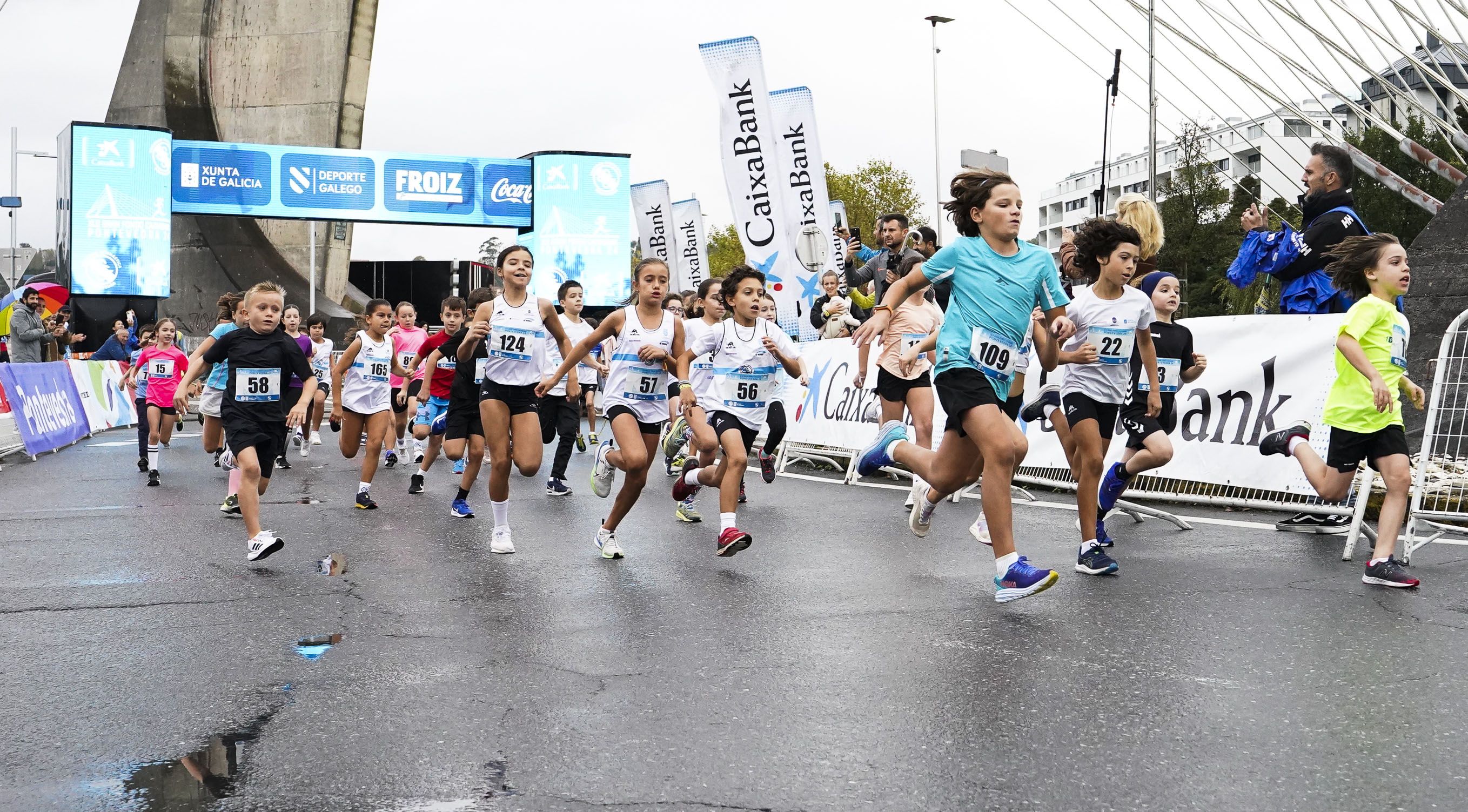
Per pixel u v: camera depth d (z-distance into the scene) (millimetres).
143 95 45219
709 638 4699
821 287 15234
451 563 6648
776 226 15117
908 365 7664
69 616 5250
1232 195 43469
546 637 4734
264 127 45844
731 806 2912
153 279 31094
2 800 2994
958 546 7152
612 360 6953
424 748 3363
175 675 4199
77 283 30453
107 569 6527
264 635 4832
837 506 9398
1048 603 5324
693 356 6840
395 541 7555
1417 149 14406
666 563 6617
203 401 10586
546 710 3717
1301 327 7949
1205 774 3115
